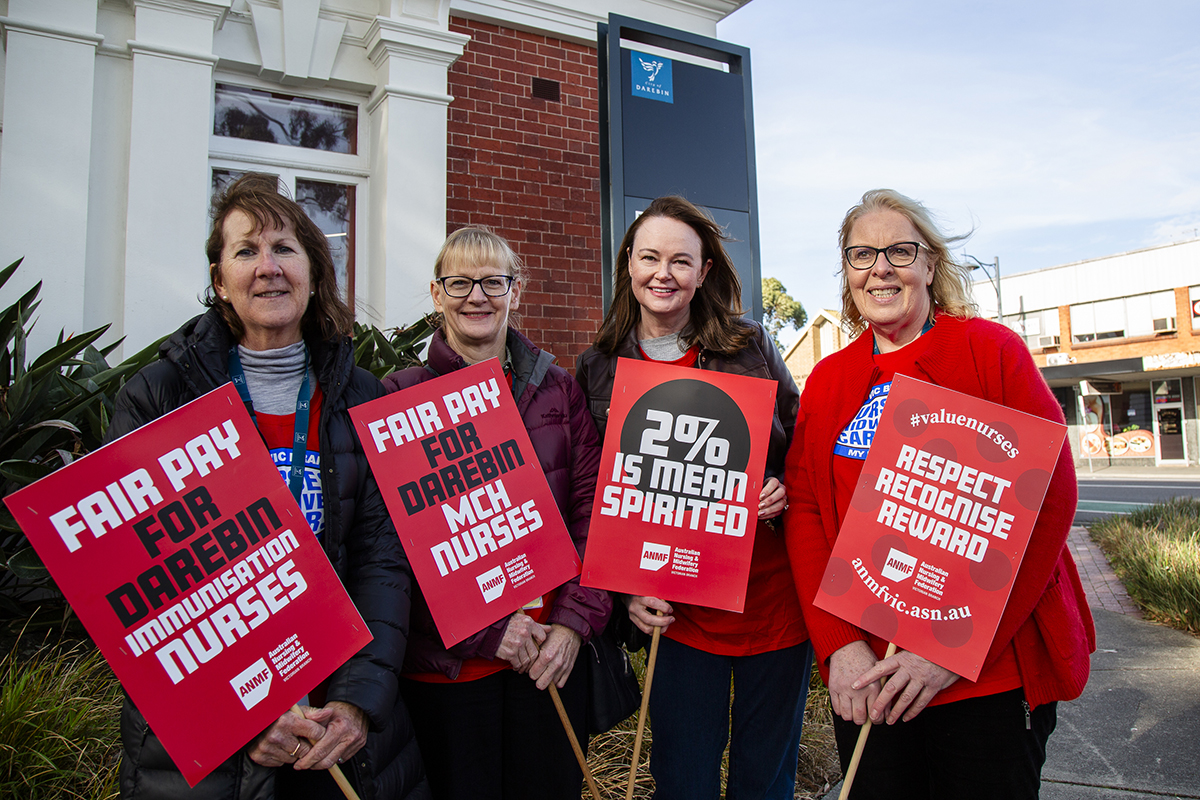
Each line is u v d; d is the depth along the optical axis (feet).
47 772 6.73
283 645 4.80
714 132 18.15
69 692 7.87
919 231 6.03
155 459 4.64
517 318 7.95
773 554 6.87
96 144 14.11
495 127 18.51
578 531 6.61
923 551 5.41
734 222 18.21
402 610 5.44
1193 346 86.53
